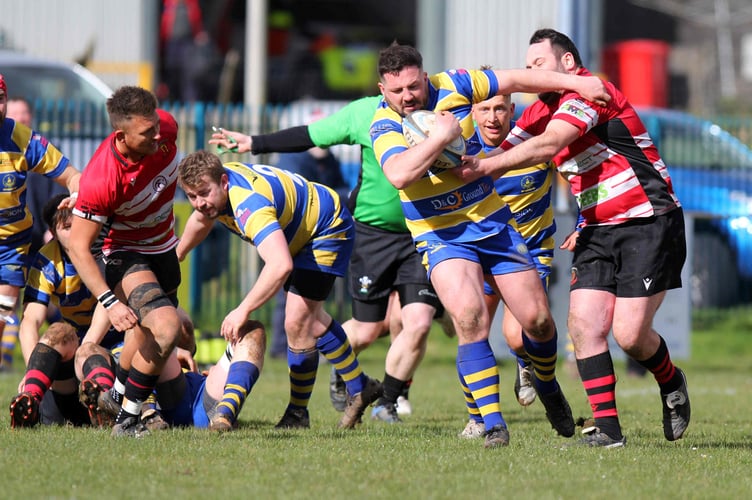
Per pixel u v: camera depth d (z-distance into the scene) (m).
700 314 56.06
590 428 21.42
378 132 20.36
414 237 21.00
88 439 20.91
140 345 21.30
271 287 20.89
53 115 49.56
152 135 20.36
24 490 16.50
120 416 21.75
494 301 26.17
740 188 57.00
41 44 80.00
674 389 21.89
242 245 50.84
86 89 56.34
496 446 20.58
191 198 21.64
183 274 46.81
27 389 22.69
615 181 20.84
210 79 83.00
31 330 23.89
